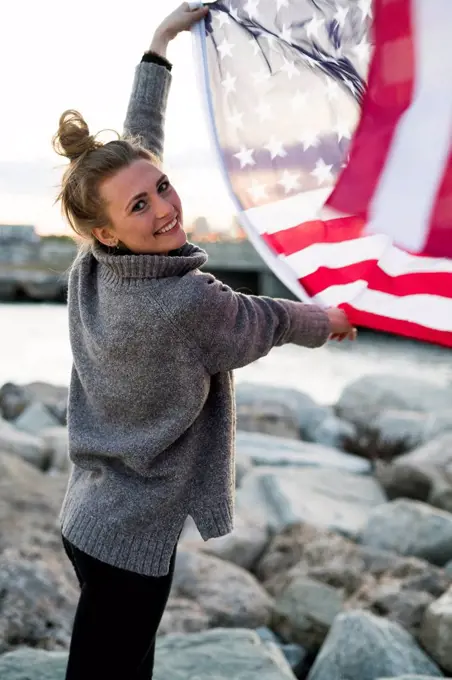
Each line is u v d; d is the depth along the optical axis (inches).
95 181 74.5
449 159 87.1
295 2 93.4
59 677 110.9
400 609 150.1
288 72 94.9
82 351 80.0
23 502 192.1
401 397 340.5
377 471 257.9
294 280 96.2
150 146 91.6
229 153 97.2
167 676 112.7
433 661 138.9
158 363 74.5
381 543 189.3
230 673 113.9
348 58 91.3
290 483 225.3
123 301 74.5
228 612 152.6
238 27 96.0
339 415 344.5
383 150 90.4
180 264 73.9
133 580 78.4
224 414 79.6
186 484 79.0
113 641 79.7
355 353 692.1
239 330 74.7
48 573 149.9
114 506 77.7
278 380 557.3
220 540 185.2
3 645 134.3
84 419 81.4
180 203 77.4
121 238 76.2
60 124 76.8
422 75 87.6
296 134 95.0
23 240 1396.4
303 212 95.0
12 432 269.4
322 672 131.9
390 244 90.9
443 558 182.4
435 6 85.9
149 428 76.8
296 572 169.8
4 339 764.0
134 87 94.4
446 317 89.7
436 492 218.8
